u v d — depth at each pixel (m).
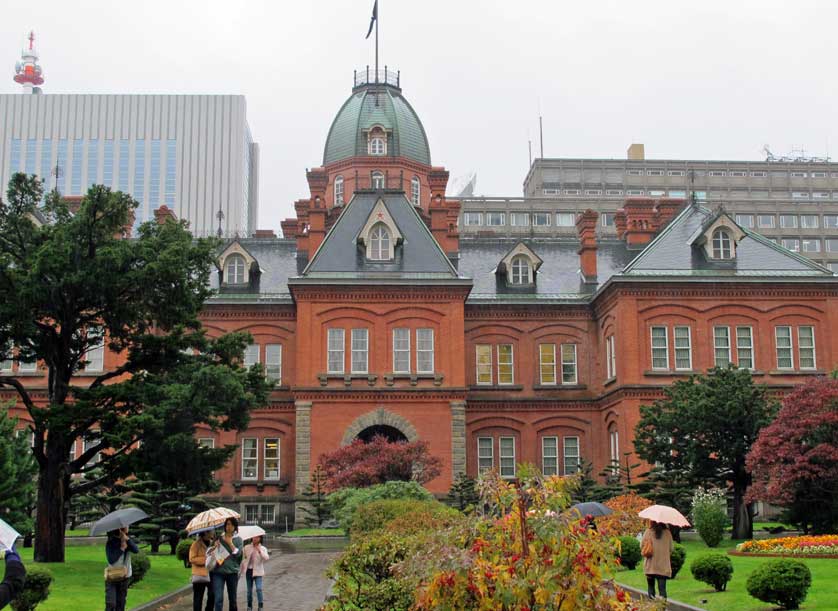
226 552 18.02
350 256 51.84
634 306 50.00
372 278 50.75
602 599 9.96
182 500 34.34
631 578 25.16
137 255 28.25
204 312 53.75
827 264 128.25
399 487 36.88
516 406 54.53
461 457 49.59
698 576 21.64
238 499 52.09
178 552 29.28
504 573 9.85
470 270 58.09
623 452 48.88
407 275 51.19
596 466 54.03
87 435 29.70
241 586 26.22
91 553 32.69
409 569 10.64
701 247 51.81
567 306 55.59
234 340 30.80
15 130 161.00
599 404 54.44
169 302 28.47
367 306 50.91
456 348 50.59
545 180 138.38
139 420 26.09
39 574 17.48
